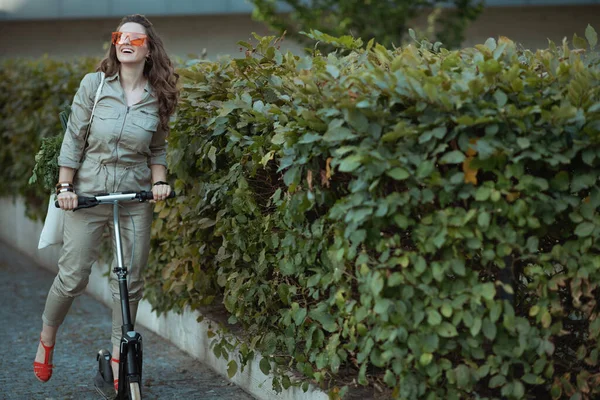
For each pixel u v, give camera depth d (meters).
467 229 3.49
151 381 5.48
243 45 4.95
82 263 4.91
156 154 5.06
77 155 4.75
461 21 12.23
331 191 4.01
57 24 18.48
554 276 3.65
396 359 3.64
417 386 3.64
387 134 3.47
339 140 3.60
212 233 5.62
